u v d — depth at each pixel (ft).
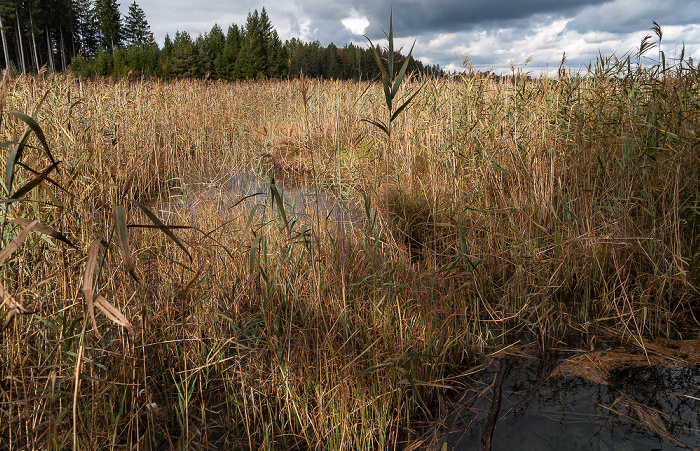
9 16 153.58
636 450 6.54
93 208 9.11
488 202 14.35
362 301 9.14
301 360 8.04
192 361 8.43
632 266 11.71
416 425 7.43
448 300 10.54
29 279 7.55
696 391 7.86
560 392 8.04
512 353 9.37
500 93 16.67
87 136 14.76
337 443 6.83
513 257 12.10
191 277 10.19
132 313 8.26
